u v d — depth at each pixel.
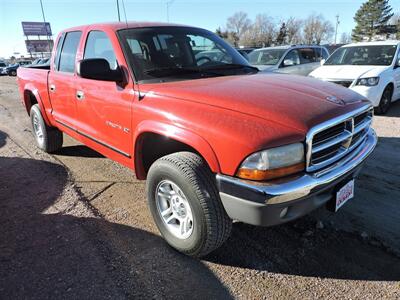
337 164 2.51
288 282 2.49
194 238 2.58
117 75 3.15
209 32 4.11
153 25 3.68
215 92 2.65
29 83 5.29
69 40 4.25
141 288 2.47
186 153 2.61
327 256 2.75
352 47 8.80
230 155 2.22
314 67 10.75
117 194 3.96
